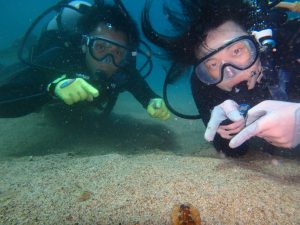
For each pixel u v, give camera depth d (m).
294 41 0.56
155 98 0.98
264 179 0.48
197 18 0.54
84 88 0.78
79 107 1.26
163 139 1.03
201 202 0.41
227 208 0.40
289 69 0.57
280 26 0.58
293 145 0.46
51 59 0.91
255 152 0.68
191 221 0.36
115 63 0.90
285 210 0.39
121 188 0.46
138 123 1.24
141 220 0.38
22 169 0.62
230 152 0.64
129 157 0.64
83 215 0.40
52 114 1.27
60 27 0.98
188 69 0.64
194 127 1.20
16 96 0.86
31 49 1.10
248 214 0.39
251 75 0.56
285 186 0.46
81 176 0.53
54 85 0.83
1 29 10.24
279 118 0.44
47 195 0.46
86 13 0.96
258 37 0.54
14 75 0.92
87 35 0.88
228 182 0.47
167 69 0.67
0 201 0.45
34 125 1.15
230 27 0.53
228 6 0.53
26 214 0.41
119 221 0.38
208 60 0.55
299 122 0.44
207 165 0.56
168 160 0.59
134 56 0.96
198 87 0.67
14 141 0.99
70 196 0.45
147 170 0.53
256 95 0.59
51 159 0.72
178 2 0.57
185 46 0.58
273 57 0.56
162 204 0.41
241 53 0.54
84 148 0.93
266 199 0.42
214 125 0.50
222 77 0.56
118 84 0.94
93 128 1.14
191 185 0.46
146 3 0.60
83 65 0.93
